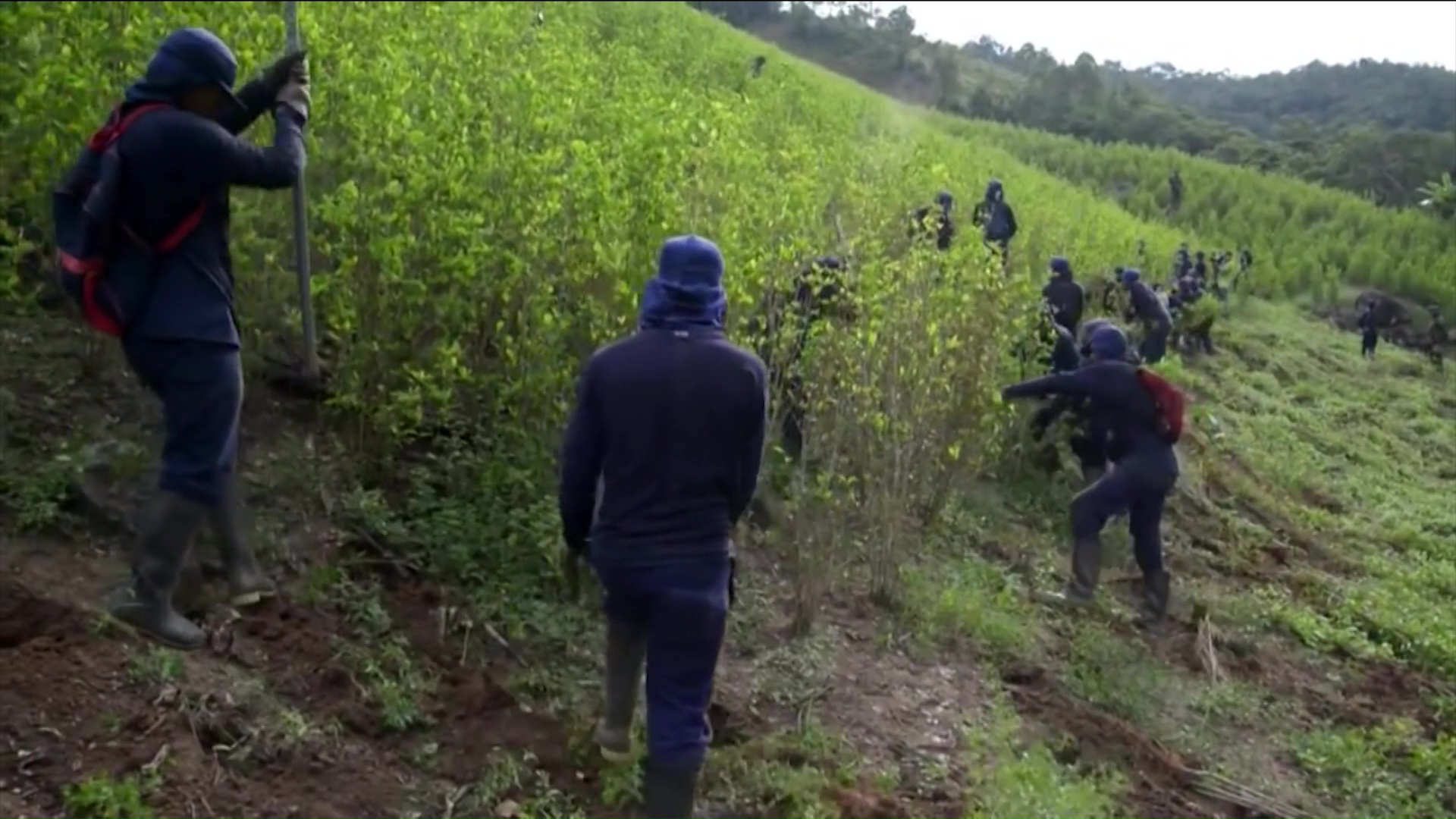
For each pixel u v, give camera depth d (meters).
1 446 5.42
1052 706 6.86
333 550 5.70
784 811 5.12
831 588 7.25
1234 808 6.49
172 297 4.44
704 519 4.40
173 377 4.47
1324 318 23.88
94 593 4.89
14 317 6.29
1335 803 6.91
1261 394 17.83
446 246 6.16
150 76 4.42
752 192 8.09
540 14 16.94
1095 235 19.89
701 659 4.42
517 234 6.41
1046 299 11.34
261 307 6.44
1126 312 14.68
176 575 4.62
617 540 4.38
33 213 5.95
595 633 5.80
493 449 6.42
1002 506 9.80
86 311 4.37
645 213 6.60
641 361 4.35
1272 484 13.55
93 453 5.48
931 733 6.11
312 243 6.83
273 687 4.82
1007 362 9.45
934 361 7.34
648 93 13.00
